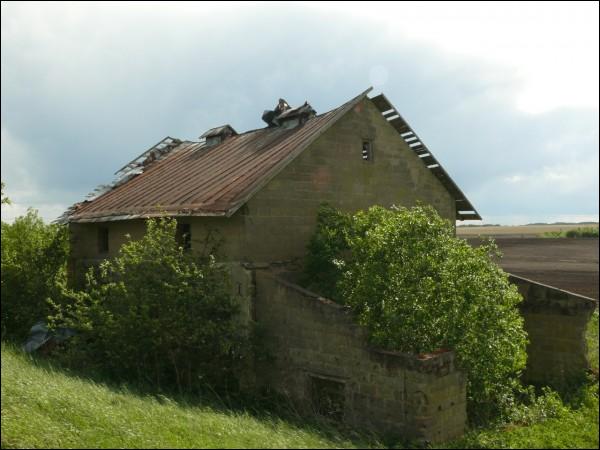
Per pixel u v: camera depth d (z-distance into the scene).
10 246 22.50
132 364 14.51
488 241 14.41
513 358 13.16
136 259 14.54
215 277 14.95
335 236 15.37
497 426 12.48
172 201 17.45
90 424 9.35
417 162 20.19
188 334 14.09
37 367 14.62
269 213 15.82
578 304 16.47
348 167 17.97
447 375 11.58
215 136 24.02
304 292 13.83
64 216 23.02
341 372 12.84
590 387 15.59
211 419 10.39
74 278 21.67
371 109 18.81
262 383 14.96
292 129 19.83
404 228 13.07
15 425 8.87
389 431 11.70
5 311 21.50
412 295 12.38
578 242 62.62
